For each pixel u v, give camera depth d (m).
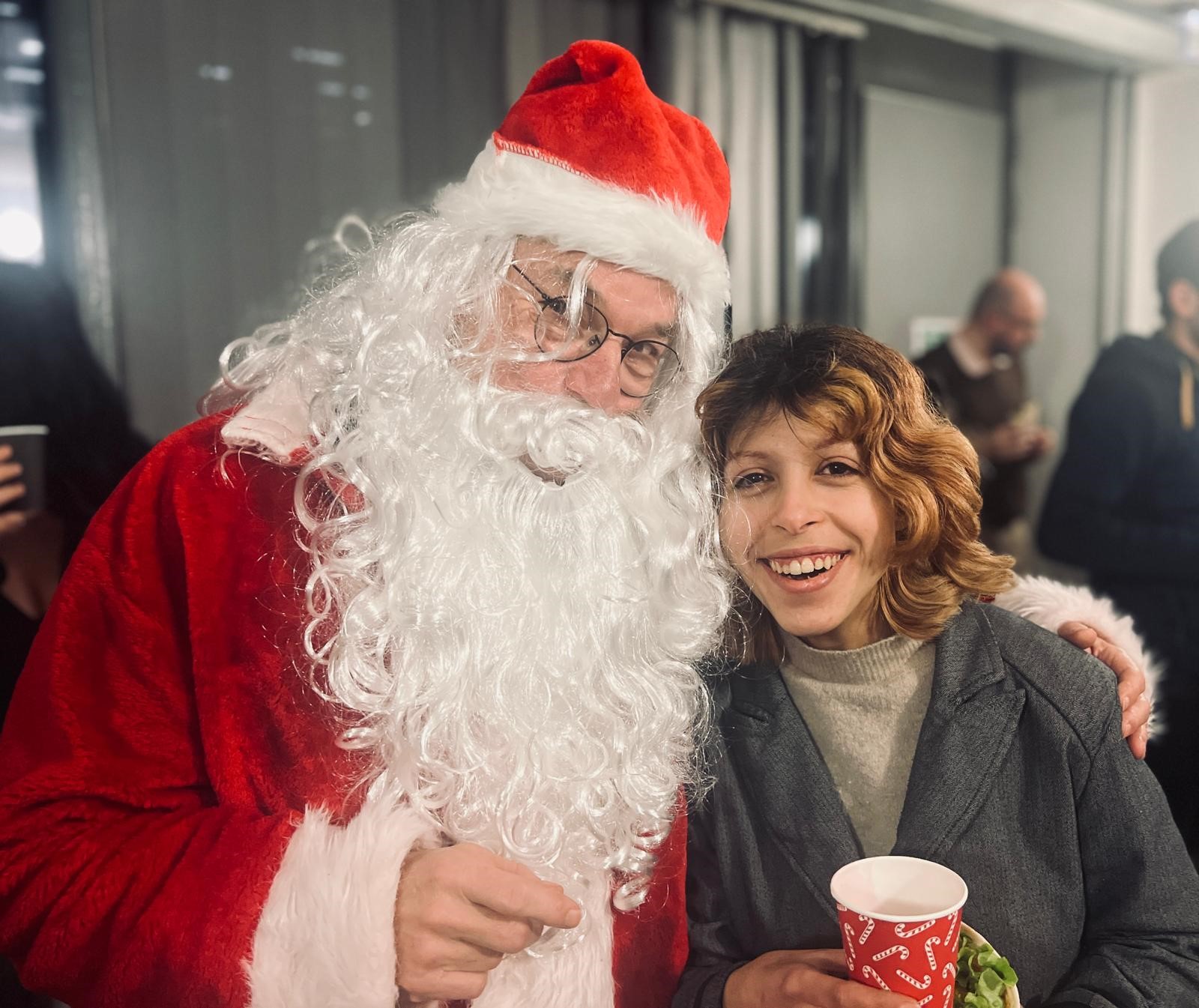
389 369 0.80
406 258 0.85
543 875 0.76
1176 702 1.80
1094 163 4.17
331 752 0.77
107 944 0.70
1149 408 1.90
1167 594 1.88
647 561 0.83
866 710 0.83
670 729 0.81
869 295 3.81
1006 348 3.20
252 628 0.79
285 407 0.84
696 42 3.20
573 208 0.82
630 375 0.88
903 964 0.63
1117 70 4.05
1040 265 4.34
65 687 0.79
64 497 1.30
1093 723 0.77
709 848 0.87
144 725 0.80
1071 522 1.98
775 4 3.29
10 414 1.37
